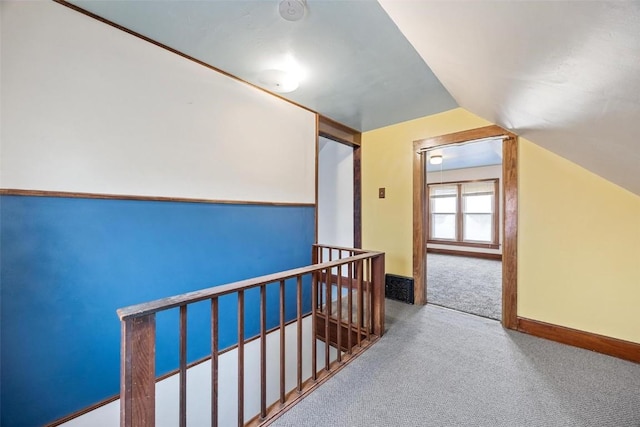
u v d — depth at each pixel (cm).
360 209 384
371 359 197
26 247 140
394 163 348
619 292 203
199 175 213
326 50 190
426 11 111
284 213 283
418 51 178
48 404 146
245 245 248
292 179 291
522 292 244
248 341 247
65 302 152
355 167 388
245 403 242
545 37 87
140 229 181
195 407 210
